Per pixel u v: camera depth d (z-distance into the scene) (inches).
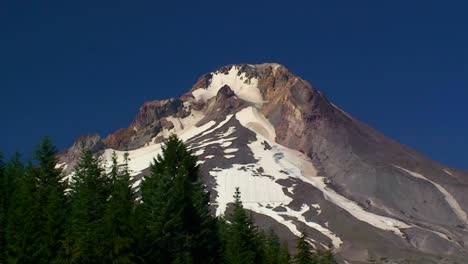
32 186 3831.2
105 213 3454.7
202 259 4010.8
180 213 3811.5
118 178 4082.2
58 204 3585.1
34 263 3351.4
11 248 3361.2
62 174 4183.1
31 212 3444.9
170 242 3705.7
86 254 3272.6
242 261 4099.4
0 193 3850.9
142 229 3467.0
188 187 4047.7
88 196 3750.0
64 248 3287.4
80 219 3560.5
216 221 4409.5
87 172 4077.3
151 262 3499.0
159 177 3978.8
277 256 4579.2
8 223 3481.8
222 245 4220.0
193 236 3892.7
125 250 3321.9
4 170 4133.9
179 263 3622.0
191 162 4365.2
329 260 5177.2
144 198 3892.7
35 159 4114.2
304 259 4579.2
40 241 3380.9
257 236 4618.6
